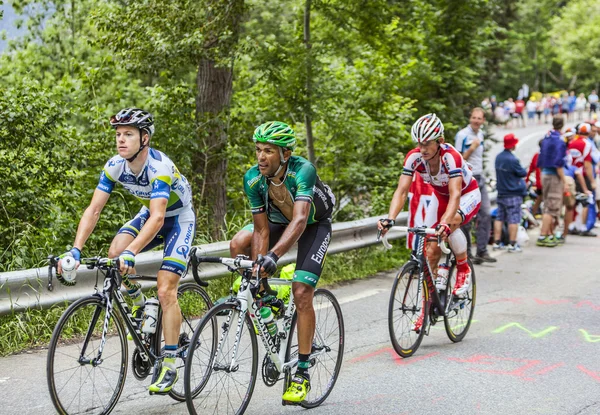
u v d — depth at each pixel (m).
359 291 7.85
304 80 9.69
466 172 5.98
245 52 8.70
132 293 4.31
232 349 4.07
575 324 6.65
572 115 46.47
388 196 10.90
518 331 6.41
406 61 12.74
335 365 4.74
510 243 10.81
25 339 5.49
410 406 4.52
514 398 4.67
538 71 65.88
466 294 6.12
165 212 4.20
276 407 4.48
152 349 4.31
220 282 7.12
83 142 8.33
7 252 6.65
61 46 13.07
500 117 15.14
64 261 3.86
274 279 4.35
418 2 12.75
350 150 11.10
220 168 9.29
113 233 7.84
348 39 10.66
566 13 62.19
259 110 10.03
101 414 4.11
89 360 3.94
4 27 13.09
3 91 7.20
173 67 8.85
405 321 5.57
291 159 4.20
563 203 11.83
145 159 4.15
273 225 4.54
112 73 10.30
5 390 4.61
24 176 7.06
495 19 19.56
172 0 8.56
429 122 5.46
